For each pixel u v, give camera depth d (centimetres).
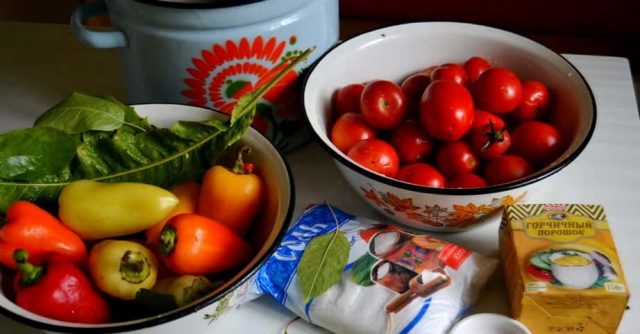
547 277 58
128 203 60
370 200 69
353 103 75
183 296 57
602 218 63
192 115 69
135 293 58
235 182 63
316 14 71
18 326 65
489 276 64
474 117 71
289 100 75
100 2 75
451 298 62
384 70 81
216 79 70
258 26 67
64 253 59
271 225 63
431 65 81
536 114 75
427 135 72
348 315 61
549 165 67
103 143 66
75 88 90
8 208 62
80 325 53
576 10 118
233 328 64
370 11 125
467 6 121
